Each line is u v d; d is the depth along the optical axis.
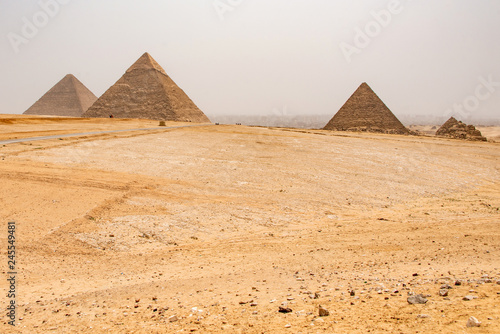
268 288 9.01
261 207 21.08
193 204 20.62
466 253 12.02
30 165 25.66
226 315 7.11
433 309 6.19
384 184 29.69
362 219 19.56
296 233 16.64
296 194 24.62
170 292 9.14
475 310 5.86
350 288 8.43
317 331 5.79
